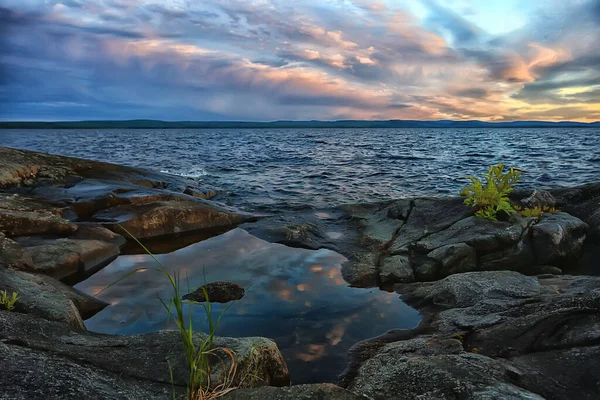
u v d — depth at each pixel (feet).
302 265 22.95
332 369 12.98
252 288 19.51
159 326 15.52
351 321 16.39
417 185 56.95
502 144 180.65
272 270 22.11
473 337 13.67
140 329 15.30
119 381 8.98
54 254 21.48
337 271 22.20
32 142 173.17
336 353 13.94
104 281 20.31
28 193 32.76
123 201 32.24
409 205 30.22
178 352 10.70
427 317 16.76
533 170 71.46
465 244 22.56
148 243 27.55
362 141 223.92
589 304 14.08
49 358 9.34
